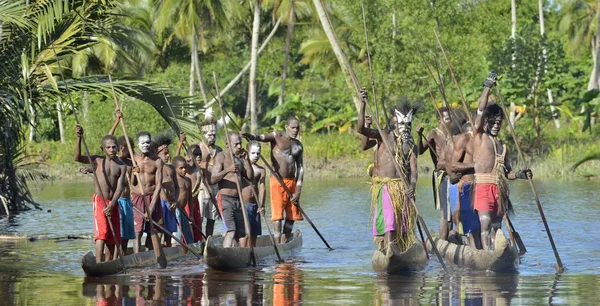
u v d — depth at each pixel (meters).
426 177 66.56
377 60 75.62
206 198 32.09
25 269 25.66
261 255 27.47
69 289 22.16
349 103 89.19
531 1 127.69
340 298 20.69
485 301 20.16
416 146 25.72
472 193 26.44
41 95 33.16
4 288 22.30
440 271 24.91
